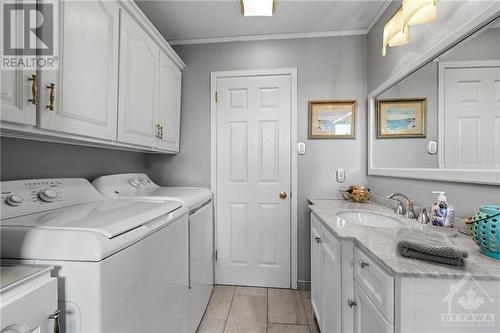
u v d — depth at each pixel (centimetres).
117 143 132
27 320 59
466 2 98
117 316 77
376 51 192
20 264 71
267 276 221
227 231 226
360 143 211
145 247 95
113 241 76
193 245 157
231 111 225
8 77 75
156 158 231
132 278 86
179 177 229
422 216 120
